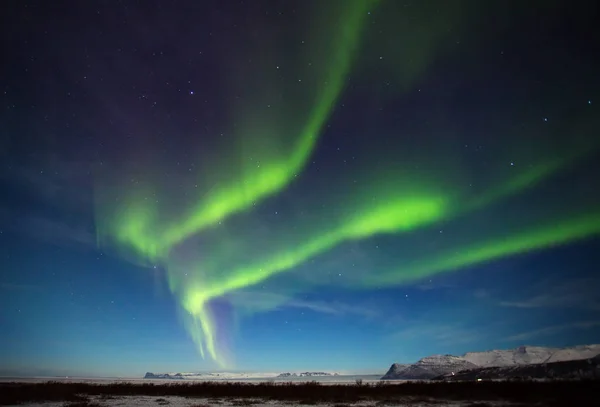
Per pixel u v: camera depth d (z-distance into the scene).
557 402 24.28
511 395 31.36
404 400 31.92
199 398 37.09
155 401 33.50
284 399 35.19
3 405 28.86
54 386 56.34
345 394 38.91
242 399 35.59
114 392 46.00
